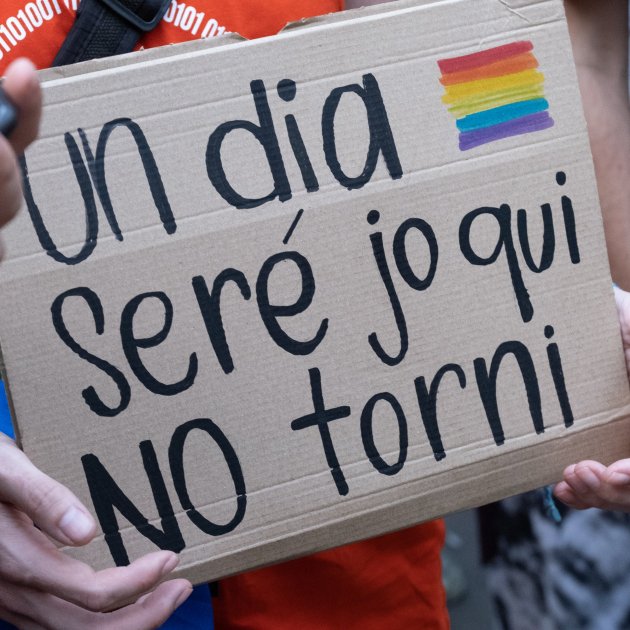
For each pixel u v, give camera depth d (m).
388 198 0.99
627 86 1.54
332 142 0.98
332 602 1.24
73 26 1.07
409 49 1.00
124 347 0.93
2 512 0.90
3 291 0.91
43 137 0.92
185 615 1.12
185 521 0.95
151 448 0.94
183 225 0.94
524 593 1.79
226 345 0.95
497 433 1.02
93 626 0.91
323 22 0.98
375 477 0.99
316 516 0.98
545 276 1.04
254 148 0.96
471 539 2.28
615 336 1.06
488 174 1.02
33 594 0.92
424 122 1.00
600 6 1.49
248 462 0.96
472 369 1.01
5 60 1.08
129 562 0.94
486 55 1.02
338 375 0.98
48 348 0.92
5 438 0.93
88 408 0.93
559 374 1.04
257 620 1.21
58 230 0.92
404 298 0.99
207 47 0.96
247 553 0.96
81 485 0.92
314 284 0.97
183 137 0.95
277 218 0.96
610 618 1.69
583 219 1.05
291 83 0.97
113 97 0.93
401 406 1.00
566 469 1.03
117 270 0.93
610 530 1.68
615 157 1.48
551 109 1.04
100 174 0.93
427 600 1.31
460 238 1.01
